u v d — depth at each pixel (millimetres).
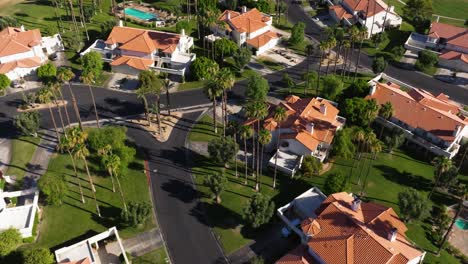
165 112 133375
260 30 167500
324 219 89000
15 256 88812
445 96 135500
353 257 81188
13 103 136125
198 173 111625
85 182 108188
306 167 107812
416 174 112750
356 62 160625
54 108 134125
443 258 91375
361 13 180500
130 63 147500
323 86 137125
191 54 154500
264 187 107562
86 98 138750
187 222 98688
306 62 159750
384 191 107250
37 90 141625
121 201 103312
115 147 110188
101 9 194375
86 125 127250
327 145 114312
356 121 123688
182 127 127312
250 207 92938
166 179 109812
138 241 94188
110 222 98000
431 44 164750
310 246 85062
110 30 163750
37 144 120000
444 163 97125
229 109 134750
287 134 114375
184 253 92062
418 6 184000
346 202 93750
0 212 96625
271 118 119062
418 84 149250
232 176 110688
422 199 95000
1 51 146250
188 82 147375
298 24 166000
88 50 156000
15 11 190375
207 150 118062
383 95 129500
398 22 179375
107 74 150500
